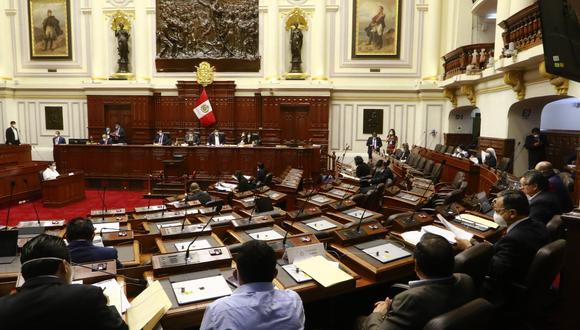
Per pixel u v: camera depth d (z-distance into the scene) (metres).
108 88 14.80
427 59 14.44
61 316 1.58
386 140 14.91
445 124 14.34
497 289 3.08
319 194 6.12
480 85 11.49
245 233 3.75
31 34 15.42
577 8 6.30
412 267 3.05
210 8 14.70
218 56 14.81
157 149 11.74
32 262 1.68
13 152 11.02
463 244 3.21
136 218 4.61
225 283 2.61
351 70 14.91
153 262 2.81
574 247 2.27
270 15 14.55
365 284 2.84
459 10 13.57
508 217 3.11
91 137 14.84
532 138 9.08
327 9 14.74
